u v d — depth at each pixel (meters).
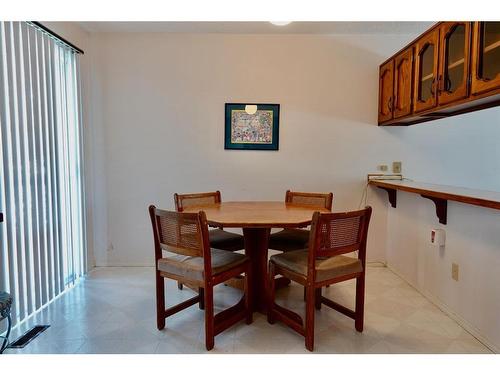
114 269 3.10
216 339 1.88
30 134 2.13
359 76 3.08
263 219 1.90
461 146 3.14
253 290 2.21
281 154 3.13
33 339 1.87
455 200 1.85
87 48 2.99
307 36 3.06
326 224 1.70
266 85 3.08
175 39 3.05
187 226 1.75
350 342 1.84
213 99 3.09
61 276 2.54
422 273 2.54
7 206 1.92
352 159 3.14
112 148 3.11
